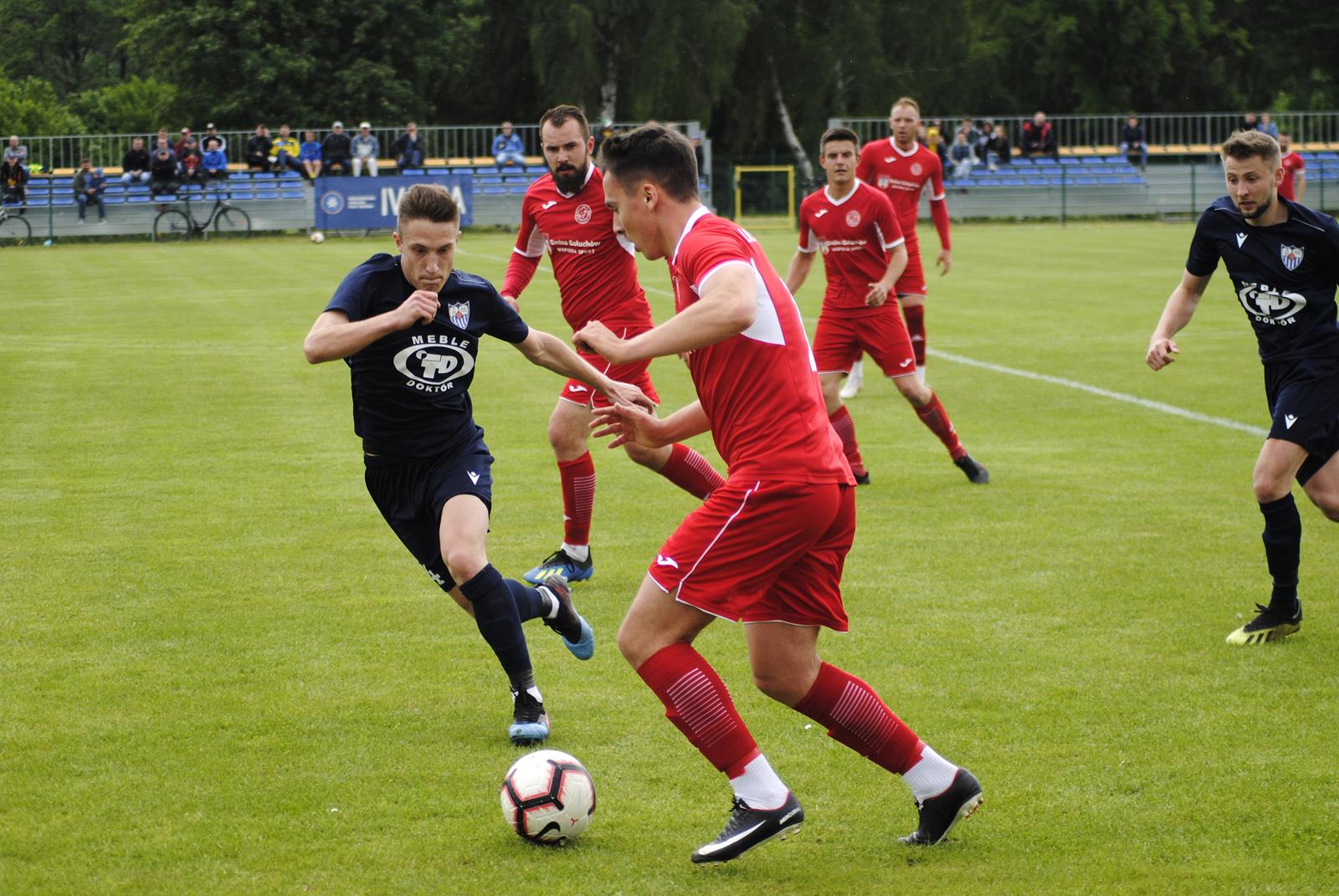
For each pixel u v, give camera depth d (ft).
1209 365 75.25
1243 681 28.63
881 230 46.98
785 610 21.22
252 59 228.84
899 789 23.63
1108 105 266.77
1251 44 277.44
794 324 21.08
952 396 66.74
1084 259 148.66
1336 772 23.91
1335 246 30.12
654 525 42.45
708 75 234.79
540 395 66.85
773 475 20.42
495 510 44.16
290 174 190.60
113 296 110.83
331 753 24.89
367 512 43.19
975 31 263.29
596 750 25.20
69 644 30.73
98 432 56.29
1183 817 22.21
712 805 22.88
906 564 37.58
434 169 206.28
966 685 28.37
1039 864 20.66
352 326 23.49
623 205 21.22
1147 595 34.71
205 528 41.11
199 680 28.58
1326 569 37.17
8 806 22.47
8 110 261.24
